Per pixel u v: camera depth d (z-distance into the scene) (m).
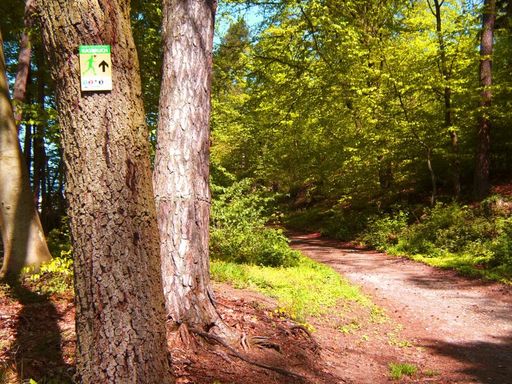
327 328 7.79
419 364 6.73
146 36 11.19
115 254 2.79
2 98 8.27
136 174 2.89
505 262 12.90
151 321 2.92
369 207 24.11
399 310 9.70
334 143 23.64
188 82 5.48
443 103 19.66
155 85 12.04
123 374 2.80
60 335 4.85
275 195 14.45
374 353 7.02
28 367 4.07
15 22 13.02
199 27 5.55
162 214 5.35
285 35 18.92
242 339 5.41
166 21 5.66
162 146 5.47
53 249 10.38
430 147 19.84
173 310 5.22
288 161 27.91
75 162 2.79
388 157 20.98
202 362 4.77
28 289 6.79
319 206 31.39
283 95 21.86
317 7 17.52
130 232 2.84
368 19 21.70
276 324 6.41
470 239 15.58
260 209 13.80
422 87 18.23
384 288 11.74
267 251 12.73
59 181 21.19
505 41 19.89
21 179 8.10
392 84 19.08
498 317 9.20
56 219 19.70
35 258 7.92
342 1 20.38
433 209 18.48
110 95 2.80
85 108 2.77
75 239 2.83
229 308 6.55
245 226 13.18
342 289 10.45
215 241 12.70
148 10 10.98
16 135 8.22
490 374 6.36
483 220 16.06
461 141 20.31
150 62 11.48
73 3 2.71
